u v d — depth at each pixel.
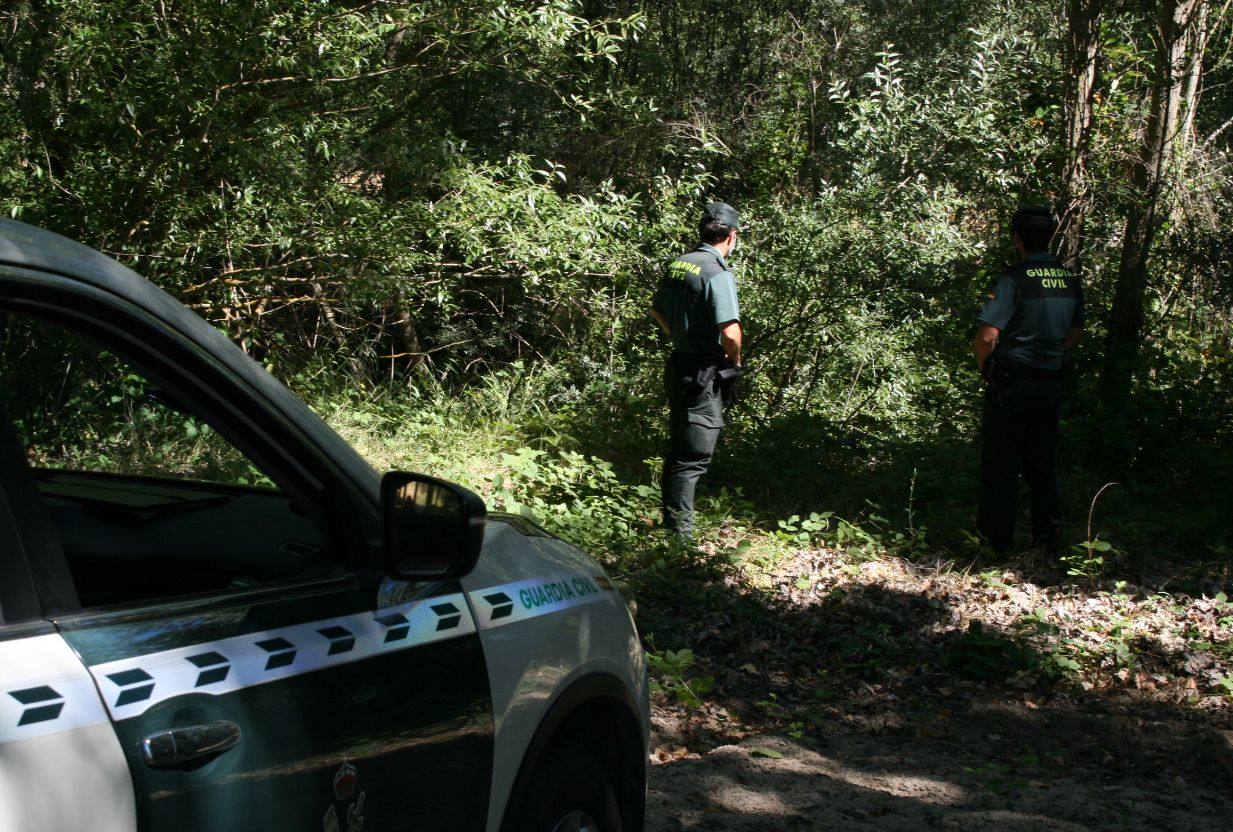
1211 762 4.82
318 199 9.89
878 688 5.63
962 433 11.16
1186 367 11.63
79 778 1.42
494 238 11.35
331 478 2.03
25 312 1.63
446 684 2.08
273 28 8.76
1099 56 11.64
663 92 16.45
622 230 12.39
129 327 1.77
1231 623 6.34
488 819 2.22
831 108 17.28
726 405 7.39
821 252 12.06
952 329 12.74
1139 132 11.66
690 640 6.05
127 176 8.73
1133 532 7.78
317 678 1.81
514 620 2.35
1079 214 11.26
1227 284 11.37
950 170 12.11
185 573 2.00
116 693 1.51
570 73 13.38
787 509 8.48
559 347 13.76
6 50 8.12
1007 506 7.39
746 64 18.00
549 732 2.40
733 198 17.55
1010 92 12.23
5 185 8.50
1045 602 6.73
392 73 10.05
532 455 8.50
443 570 2.00
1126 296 11.27
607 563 6.86
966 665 5.75
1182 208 11.88
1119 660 5.85
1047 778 4.66
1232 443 10.22
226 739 1.62
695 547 7.23
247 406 1.94
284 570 2.04
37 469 1.87
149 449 1.93
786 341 12.34
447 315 12.26
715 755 4.64
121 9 8.31
